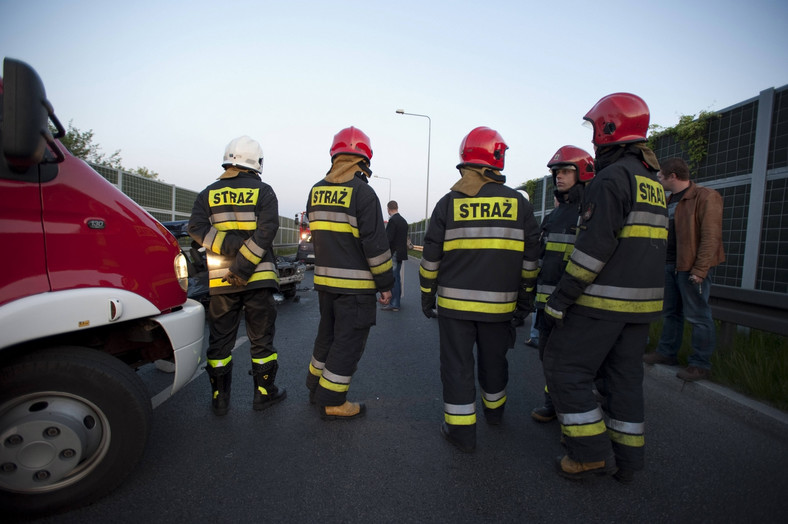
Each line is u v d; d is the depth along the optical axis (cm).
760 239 455
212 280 296
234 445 262
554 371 233
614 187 211
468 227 254
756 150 460
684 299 368
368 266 292
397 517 196
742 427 295
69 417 190
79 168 209
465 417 255
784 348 369
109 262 210
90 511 196
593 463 221
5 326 174
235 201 292
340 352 289
